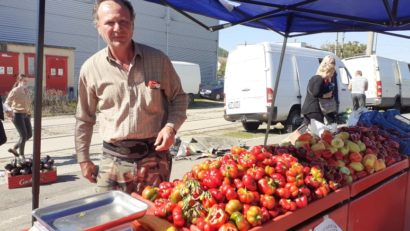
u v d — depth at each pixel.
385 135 3.94
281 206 2.17
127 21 2.29
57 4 21.72
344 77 12.18
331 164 2.92
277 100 10.56
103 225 1.56
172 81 2.60
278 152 2.75
